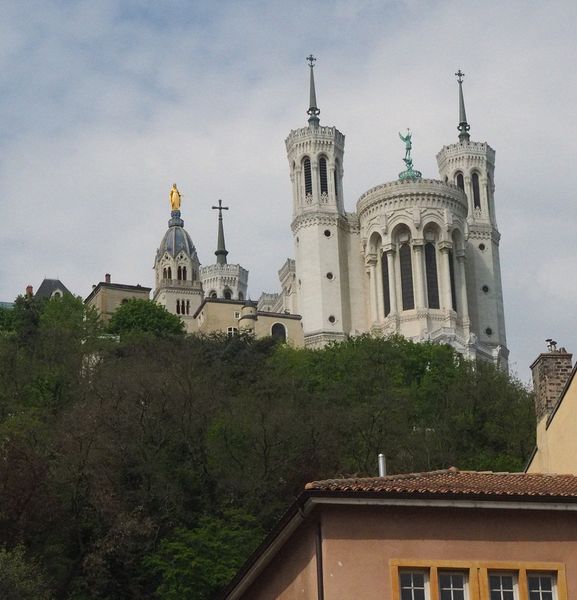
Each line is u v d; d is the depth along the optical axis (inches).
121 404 3678.6
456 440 4215.1
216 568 3031.5
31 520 3097.9
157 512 3398.1
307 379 5103.3
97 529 3191.4
